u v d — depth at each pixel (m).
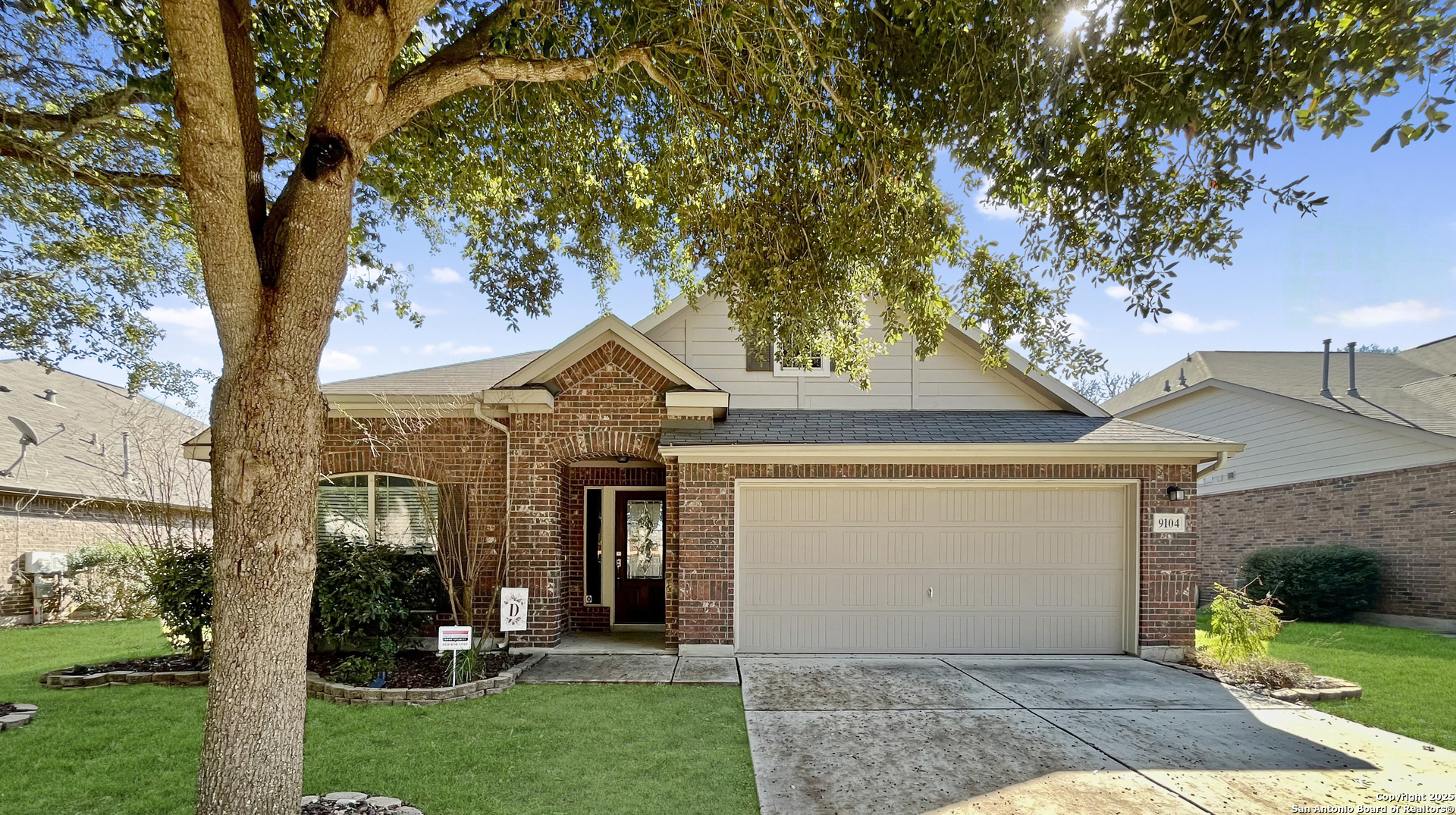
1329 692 7.25
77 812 4.38
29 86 5.91
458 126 7.23
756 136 6.06
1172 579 9.23
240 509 3.63
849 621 9.43
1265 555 14.25
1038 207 5.18
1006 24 4.23
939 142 5.42
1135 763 5.38
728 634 9.18
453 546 9.30
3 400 15.29
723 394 9.48
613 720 6.27
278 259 3.86
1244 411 16.17
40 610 12.89
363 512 10.13
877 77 5.57
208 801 3.56
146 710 6.53
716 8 4.82
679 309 11.18
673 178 7.25
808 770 5.18
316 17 6.51
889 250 6.29
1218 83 3.80
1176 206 4.71
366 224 8.16
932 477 9.41
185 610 8.05
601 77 6.27
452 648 7.14
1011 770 5.22
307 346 3.80
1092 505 9.53
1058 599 9.42
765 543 9.49
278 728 3.68
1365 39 3.24
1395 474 12.80
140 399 17.86
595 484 11.38
